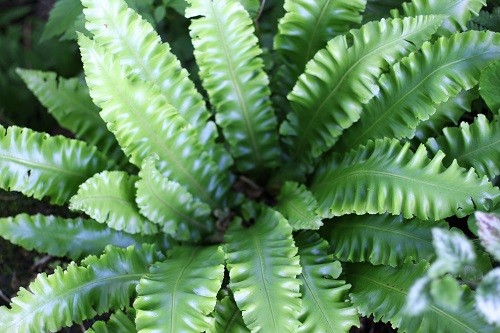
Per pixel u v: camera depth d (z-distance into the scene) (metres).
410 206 0.89
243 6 1.01
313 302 0.91
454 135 0.94
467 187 0.87
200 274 0.90
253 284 0.90
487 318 0.79
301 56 1.03
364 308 0.91
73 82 1.05
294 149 1.09
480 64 0.91
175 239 1.05
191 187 1.06
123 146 0.96
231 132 1.07
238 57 0.99
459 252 0.77
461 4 0.94
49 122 1.20
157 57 0.96
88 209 0.94
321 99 0.99
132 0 1.05
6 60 1.21
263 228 0.98
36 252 1.11
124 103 0.93
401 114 0.95
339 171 0.98
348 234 0.97
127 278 0.96
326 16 0.97
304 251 0.96
